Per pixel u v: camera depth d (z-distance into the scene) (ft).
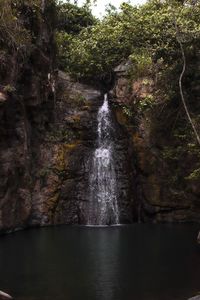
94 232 72.08
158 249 59.00
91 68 96.63
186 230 72.38
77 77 96.37
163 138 83.10
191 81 81.61
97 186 84.48
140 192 83.97
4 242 64.49
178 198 81.35
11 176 72.69
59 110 88.33
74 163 83.87
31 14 79.20
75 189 83.10
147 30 93.81
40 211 79.30
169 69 83.15
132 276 47.67
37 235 69.72
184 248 59.21
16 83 74.43
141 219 83.66
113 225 80.59
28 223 77.51
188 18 82.07
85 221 82.12
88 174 84.53
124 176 85.10
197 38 79.30
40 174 80.53
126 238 66.54
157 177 82.38
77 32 115.85
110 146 87.30
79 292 43.06
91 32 106.83
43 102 82.69
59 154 83.20
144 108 83.46
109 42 98.48
